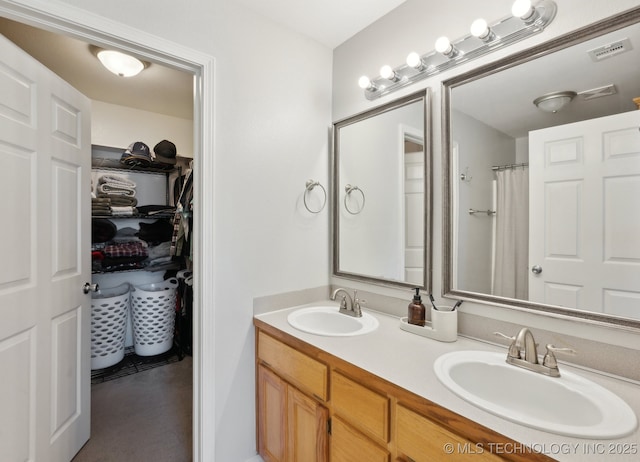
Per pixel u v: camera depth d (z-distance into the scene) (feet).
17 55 4.16
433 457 2.84
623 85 3.30
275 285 5.73
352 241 6.22
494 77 4.25
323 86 6.51
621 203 3.29
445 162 4.72
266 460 5.16
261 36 5.50
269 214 5.62
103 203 8.51
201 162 4.84
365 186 5.98
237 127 5.18
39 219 4.59
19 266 4.25
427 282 4.96
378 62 5.74
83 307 5.71
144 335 9.38
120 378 8.46
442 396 2.91
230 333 5.11
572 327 3.58
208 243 4.84
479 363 3.64
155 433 6.23
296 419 4.48
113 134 9.48
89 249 5.87
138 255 8.97
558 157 3.71
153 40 4.30
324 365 4.04
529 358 3.42
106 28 3.94
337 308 5.86
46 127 4.71
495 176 4.24
